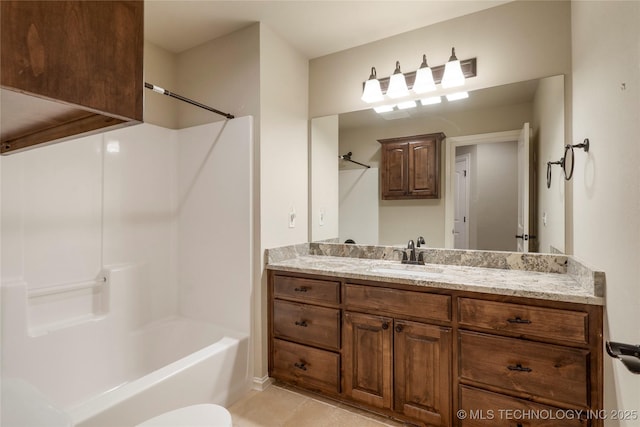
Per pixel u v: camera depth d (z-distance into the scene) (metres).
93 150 2.11
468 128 2.15
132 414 1.47
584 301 1.34
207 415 1.21
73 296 2.00
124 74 0.64
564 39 1.86
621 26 1.08
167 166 2.55
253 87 2.23
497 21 2.04
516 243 2.00
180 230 2.56
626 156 1.04
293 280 2.14
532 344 1.45
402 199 2.37
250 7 2.04
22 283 1.74
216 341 2.22
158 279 2.47
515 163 2.00
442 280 1.69
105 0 0.62
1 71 0.48
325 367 2.01
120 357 2.16
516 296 1.48
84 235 2.06
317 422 1.84
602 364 1.32
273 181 2.32
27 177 1.81
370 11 2.09
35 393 1.10
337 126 2.59
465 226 2.17
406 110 2.35
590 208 1.46
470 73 2.12
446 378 1.65
